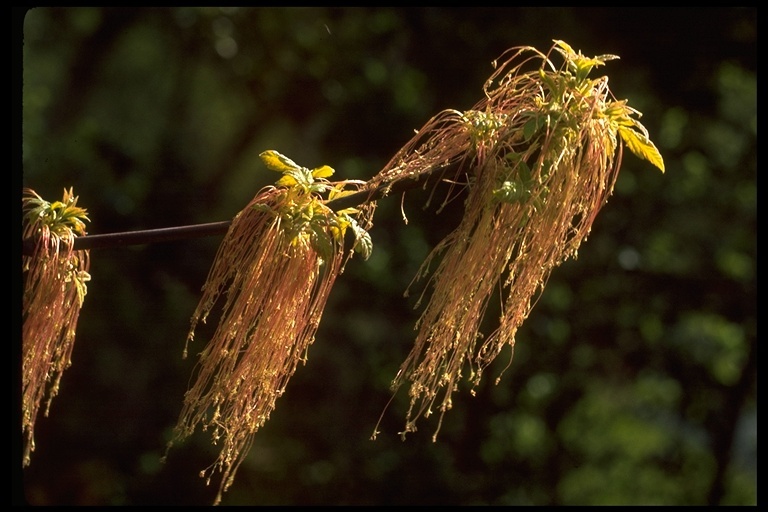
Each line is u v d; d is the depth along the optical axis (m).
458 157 2.40
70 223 2.67
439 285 2.40
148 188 8.62
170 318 8.21
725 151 8.35
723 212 8.23
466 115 2.39
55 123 11.17
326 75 8.33
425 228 7.56
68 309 2.67
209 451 8.15
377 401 8.16
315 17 8.60
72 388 8.03
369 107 8.09
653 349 8.20
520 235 2.41
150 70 12.80
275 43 8.95
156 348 8.16
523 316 2.40
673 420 9.77
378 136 8.11
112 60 12.62
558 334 7.99
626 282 8.01
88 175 8.41
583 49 7.75
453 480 7.93
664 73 7.90
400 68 8.16
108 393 8.07
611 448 9.16
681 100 7.97
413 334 8.00
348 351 8.21
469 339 2.40
